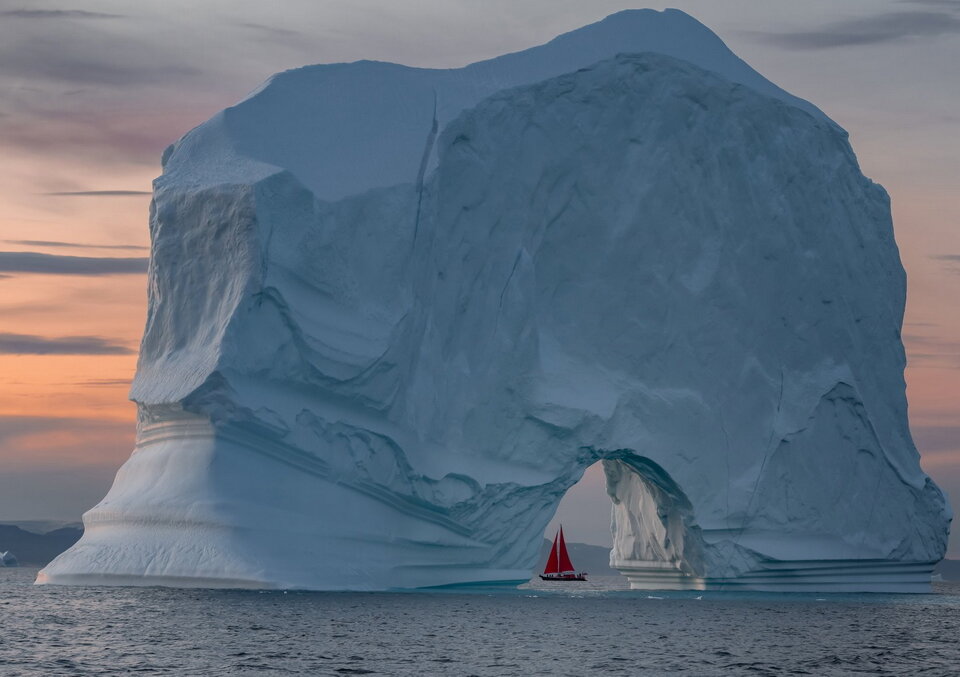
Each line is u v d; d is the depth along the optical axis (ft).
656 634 485.15
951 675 396.78
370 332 591.78
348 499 587.27
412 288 616.80
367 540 588.91
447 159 640.58
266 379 564.30
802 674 390.83
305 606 523.70
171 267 593.42
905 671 403.13
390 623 477.77
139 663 365.81
